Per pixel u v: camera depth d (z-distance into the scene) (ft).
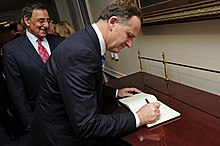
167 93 4.03
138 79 5.25
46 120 2.94
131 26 2.62
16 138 8.40
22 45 4.73
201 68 3.86
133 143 2.61
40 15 4.59
